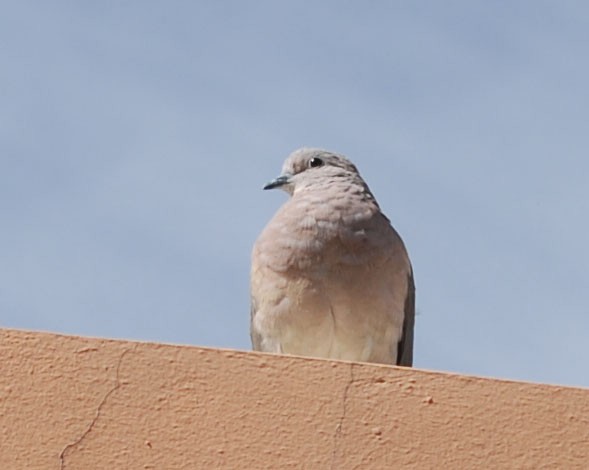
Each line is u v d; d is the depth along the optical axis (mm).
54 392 7102
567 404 7398
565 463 7230
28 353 7184
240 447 7090
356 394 7309
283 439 7145
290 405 7234
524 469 7191
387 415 7273
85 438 6996
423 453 7195
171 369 7246
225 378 7266
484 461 7203
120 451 6996
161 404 7148
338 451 7145
